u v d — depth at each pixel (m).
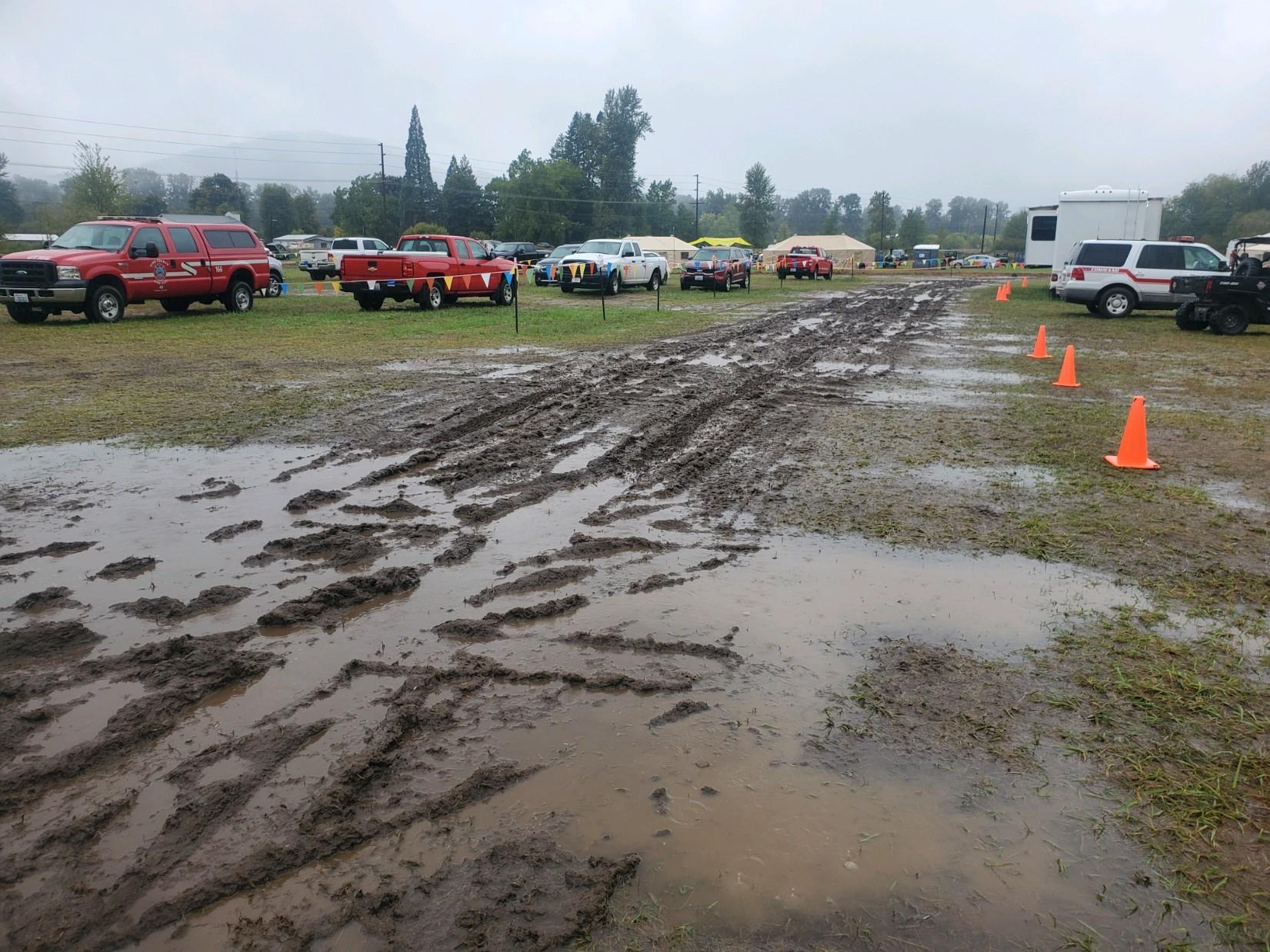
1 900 2.34
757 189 111.69
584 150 106.88
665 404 9.32
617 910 2.34
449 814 2.72
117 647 3.75
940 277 52.72
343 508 5.64
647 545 5.09
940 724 3.27
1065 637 3.96
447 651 3.78
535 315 19.80
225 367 11.36
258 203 122.81
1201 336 16.97
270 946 2.20
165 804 2.74
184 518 5.38
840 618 4.16
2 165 97.56
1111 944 2.25
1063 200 26.84
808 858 2.54
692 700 3.42
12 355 12.34
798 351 13.95
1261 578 4.66
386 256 19.58
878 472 6.71
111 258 16.70
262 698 3.37
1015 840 2.64
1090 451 7.43
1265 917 2.35
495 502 5.84
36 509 5.50
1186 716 3.33
